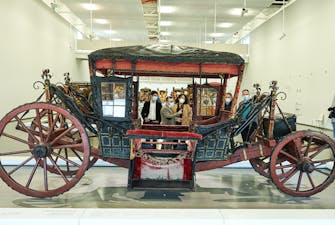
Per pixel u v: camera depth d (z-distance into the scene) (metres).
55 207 3.07
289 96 10.24
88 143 3.18
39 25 10.05
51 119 3.31
